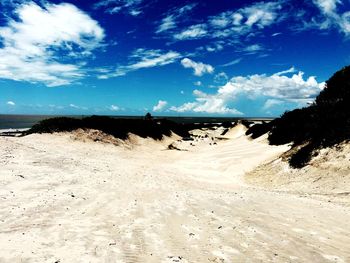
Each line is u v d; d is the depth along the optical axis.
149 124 62.47
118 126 52.38
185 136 79.06
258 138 47.72
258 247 8.40
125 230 9.30
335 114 25.42
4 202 11.50
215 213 11.65
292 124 38.81
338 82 29.77
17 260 6.82
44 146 32.09
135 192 14.95
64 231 8.91
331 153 22.73
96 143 42.81
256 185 23.69
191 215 11.22
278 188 21.72
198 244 8.42
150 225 9.88
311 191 19.45
